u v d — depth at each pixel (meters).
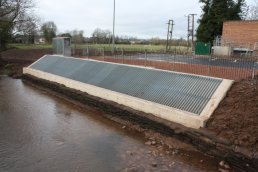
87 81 20.25
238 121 10.89
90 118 15.72
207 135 10.91
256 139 9.82
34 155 10.81
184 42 91.19
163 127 12.74
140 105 14.55
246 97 12.02
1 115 15.98
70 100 19.80
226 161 10.05
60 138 12.58
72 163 10.19
